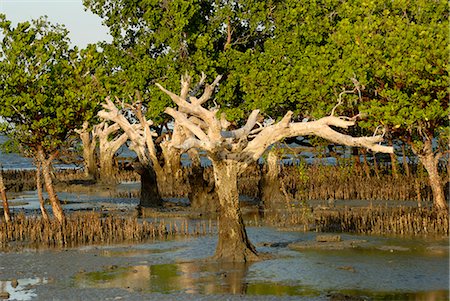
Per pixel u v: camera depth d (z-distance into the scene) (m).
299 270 23.30
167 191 51.59
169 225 35.56
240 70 48.72
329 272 22.89
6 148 43.47
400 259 24.80
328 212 36.97
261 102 40.81
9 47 33.28
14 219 34.75
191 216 39.62
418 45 29.50
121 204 46.88
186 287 21.16
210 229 33.34
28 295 20.64
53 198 32.88
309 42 44.78
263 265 24.22
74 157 70.69
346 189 45.12
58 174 72.44
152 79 51.22
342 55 35.47
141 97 51.25
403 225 31.23
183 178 55.88
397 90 30.92
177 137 54.53
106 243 29.84
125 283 21.92
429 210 34.66
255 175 59.38
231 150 24.92
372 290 20.39
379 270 23.05
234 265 24.33
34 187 62.69
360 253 26.16
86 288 21.36
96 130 68.88
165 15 50.50
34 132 33.12
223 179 25.28
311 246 27.77
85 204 47.19
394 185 44.81
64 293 20.80
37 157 33.41
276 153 42.03
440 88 29.94
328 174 50.50
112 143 67.19
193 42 51.09
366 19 31.89
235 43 52.81
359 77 32.78
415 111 29.88
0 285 22.06
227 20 51.44
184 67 49.84
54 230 30.55
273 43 46.34
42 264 25.25
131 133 45.72
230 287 21.03
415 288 20.53
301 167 42.69
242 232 25.39
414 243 28.09
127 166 72.50
